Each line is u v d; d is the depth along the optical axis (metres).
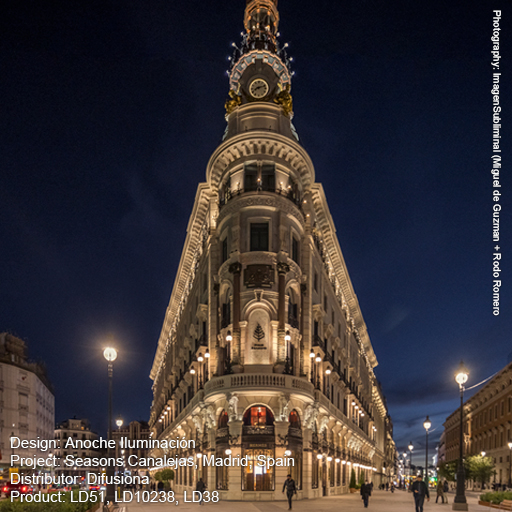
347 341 55.78
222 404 30.95
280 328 30.19
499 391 66.69
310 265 35.16
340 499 31.97
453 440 101.06
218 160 35.53
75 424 134.88
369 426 70.25
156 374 89.44
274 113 35.81
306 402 31.56
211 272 35.09
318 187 37.28
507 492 25.05
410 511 22.55
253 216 32.16
